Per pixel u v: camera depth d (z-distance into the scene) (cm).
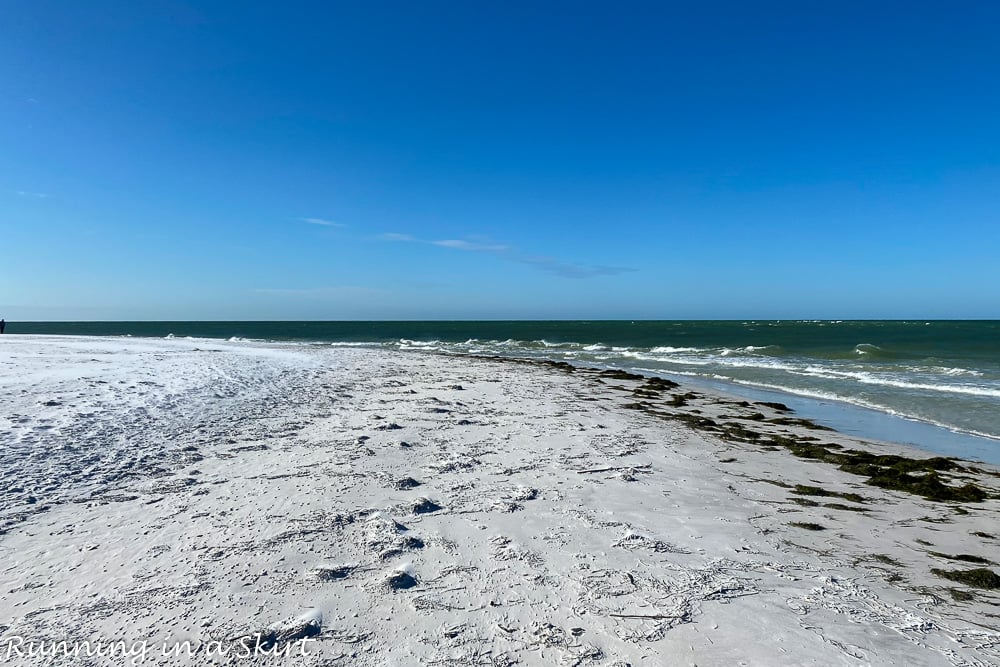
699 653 323
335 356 2517
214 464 677
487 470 703
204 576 397
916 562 474
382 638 329
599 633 340
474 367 2244
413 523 510
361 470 671
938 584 430
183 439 784
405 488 610
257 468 666
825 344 4178
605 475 707
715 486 687
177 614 349
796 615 371
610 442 909
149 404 988
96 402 963
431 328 10456
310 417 991
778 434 1056
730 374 2108
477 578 407
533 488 633
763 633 346
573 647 325
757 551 482
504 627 344
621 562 442
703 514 576
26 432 750
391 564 423
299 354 2498
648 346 4209
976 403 1386
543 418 1109
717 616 365
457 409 1162
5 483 571
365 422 965
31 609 352
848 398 1486
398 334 7238
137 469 642
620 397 1494
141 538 460
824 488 707
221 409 1007
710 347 3928
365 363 2192
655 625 351
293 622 341
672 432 1031
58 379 1162
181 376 1365
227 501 551
